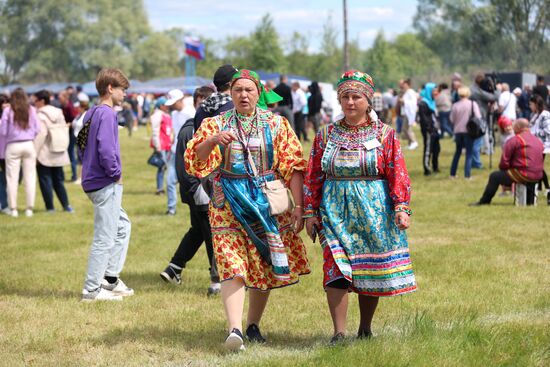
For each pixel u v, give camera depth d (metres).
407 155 27.36
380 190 6.65
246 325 7.42
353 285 6.64
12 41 120.88
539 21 83.38
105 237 8.81
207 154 6.68
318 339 7.21
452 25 88.81
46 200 16.73
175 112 15.57
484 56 87.31
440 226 13.73
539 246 11.79
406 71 121.00
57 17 120.88
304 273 7.00
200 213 9.02
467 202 16.47
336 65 106.81
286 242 6.93
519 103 30.36
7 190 16.47
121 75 8.77
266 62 92.88
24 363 6.62
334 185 6.71
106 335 7.45
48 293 9.38
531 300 8.52
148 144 37.69
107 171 8.60
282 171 6.92
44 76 120.62
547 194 15.62
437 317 7.81
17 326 7.79
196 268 10.77
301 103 32.75
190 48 66.50
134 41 123.75
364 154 6.61
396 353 6.26
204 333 7.50
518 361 6.18
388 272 6.57
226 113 6.94
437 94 31.75
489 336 6.73
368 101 6.66
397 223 6.54
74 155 23.05
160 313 8.30
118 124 8.85
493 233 12.93
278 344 7.08
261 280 6.80
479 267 10.34
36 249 12.41
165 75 126.56
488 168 22.50
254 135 6.84
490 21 85.81
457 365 6.11
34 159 16.20
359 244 6.62
